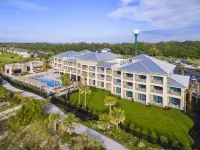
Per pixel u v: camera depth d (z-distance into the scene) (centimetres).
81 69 7744
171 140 3522
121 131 3588
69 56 9088
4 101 5606
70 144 3444
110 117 3559
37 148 3566
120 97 5922
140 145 3136
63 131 3722
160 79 5219
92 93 6394
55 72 9975
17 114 4344
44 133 3903
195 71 10981
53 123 3950
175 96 4931
